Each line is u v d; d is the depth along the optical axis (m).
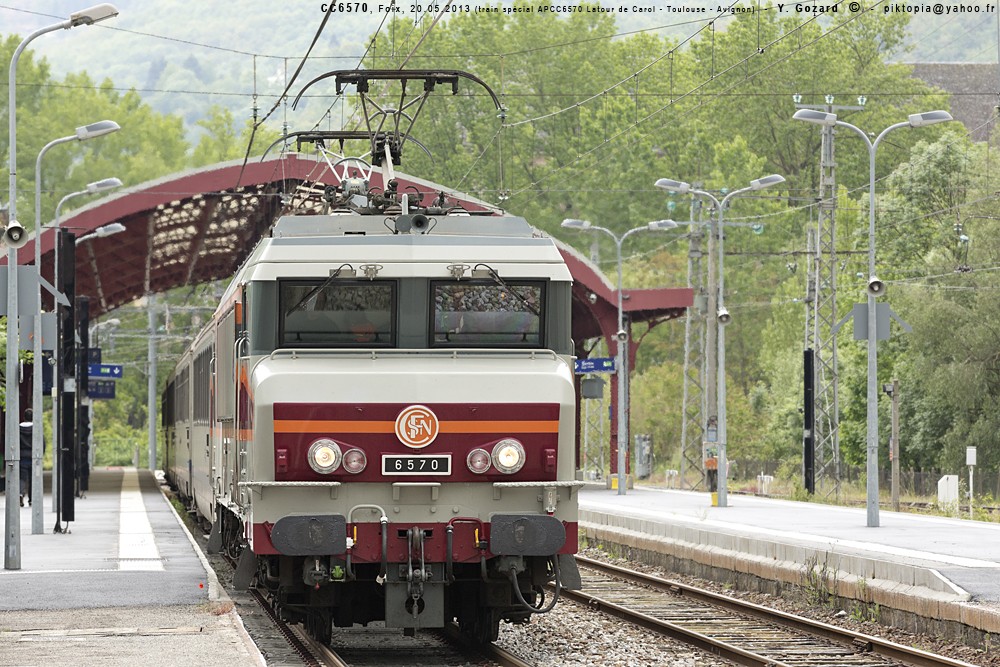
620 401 129.38
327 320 40.25
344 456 38.34
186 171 131.12
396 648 43.31
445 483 38.78
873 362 80.12
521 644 44.59
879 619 50.50
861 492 139.25
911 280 161.38
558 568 39.34
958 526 78.81
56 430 84.50
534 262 40.91
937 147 183.50
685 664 41.72
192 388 81.62
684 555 72.06
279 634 45.88
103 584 52.28
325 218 41.81
